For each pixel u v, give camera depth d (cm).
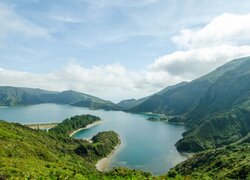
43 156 14175
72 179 8556
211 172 15150
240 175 11888
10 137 15438
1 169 7744
